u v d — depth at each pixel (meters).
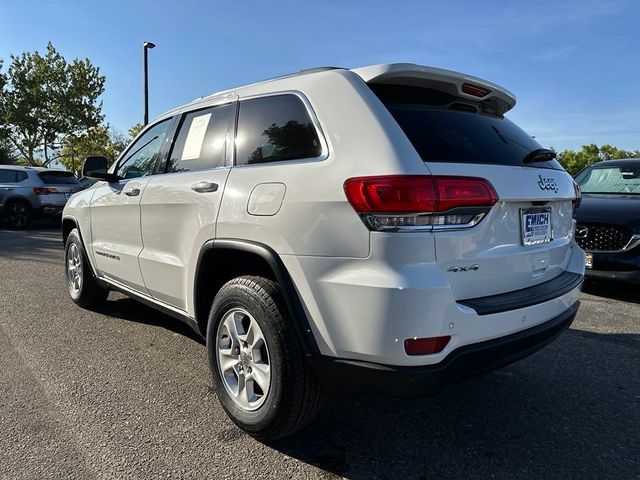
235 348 2.79
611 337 4.50
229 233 2.77
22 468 2.44
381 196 2.14
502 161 2.57
